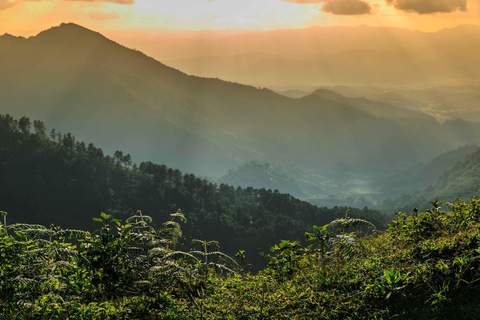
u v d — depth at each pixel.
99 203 180.75
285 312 4.63
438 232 6.50
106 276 5.89
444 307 4.19
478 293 4.31
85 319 4.65
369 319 4.25
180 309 5.04
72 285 5.96
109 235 6.24
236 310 4.83
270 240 154.38
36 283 5.28
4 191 179.75
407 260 5.33
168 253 5.62
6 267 5.31
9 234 5.86
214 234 162.50
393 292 4.53
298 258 6.69
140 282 5.59
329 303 4.65
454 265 4.77
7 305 4.71
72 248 6.02
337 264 5.80
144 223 6.49
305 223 166.88
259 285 5.72
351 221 6.66
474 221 6.70
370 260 5.60
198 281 5.96
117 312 4.86
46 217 177.50
